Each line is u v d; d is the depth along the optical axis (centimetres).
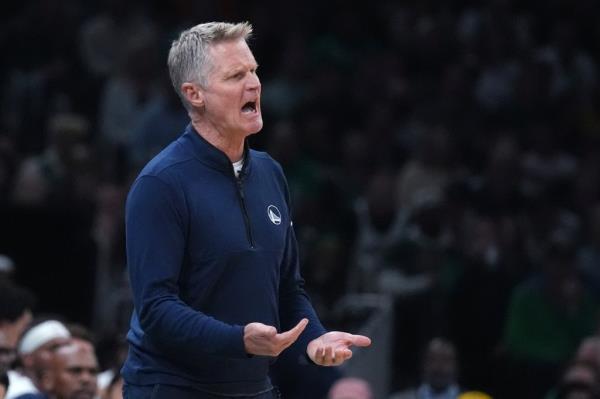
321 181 3231
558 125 3634
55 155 3030
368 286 2962
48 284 2609
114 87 3597
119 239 2936
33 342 1717
